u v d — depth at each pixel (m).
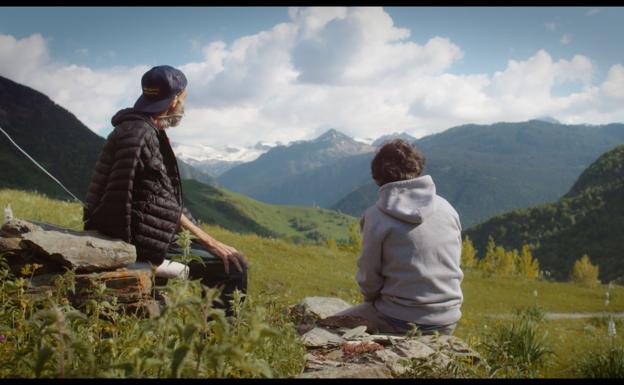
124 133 4.68
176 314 2.97
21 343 3.14
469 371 4.06
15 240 4.39
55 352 2.33
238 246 24.22
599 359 8.97
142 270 4.54
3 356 2.89
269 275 19.66
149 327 2.34
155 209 4.70
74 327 3.26
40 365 2.26
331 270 25.09
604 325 24.12
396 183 5.31
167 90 4.85
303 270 23.06
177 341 2.96
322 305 7.11
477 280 38.69
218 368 2.36
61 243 4.36
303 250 28.11
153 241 4.70
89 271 4.38
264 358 3.54
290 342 3.87
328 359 4.48
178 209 4.83
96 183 4.80
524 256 75.00
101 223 4.64
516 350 8.73
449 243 5.30
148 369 2.58
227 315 4.94
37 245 4.30
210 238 5.02
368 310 5.46
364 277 5.41
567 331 19.62
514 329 9.16
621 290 41.59
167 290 2.65
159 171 4.70
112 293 4.31
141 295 4.46
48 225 4.85
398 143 5.41
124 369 2.31
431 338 4.87
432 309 5.21
